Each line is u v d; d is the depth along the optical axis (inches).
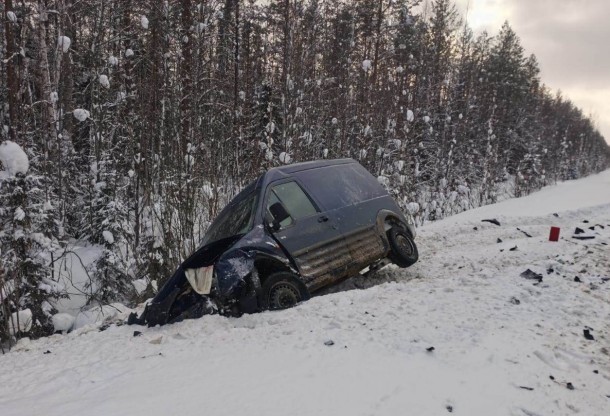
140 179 605.6
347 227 283.9
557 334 178.1
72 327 354.9
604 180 2111.2
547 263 268.5
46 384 162.6
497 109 1990.7
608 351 168.1
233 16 997.8
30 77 671.1
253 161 684.1
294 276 247.1
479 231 442.0
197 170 508.4
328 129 930.7
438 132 1390.3
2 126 605.0
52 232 421.7
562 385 143.6
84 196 674.8
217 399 135.2
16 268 334.0
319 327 191.8
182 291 241.6
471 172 1494.8
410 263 319.9
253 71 1067.3
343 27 1162.0
